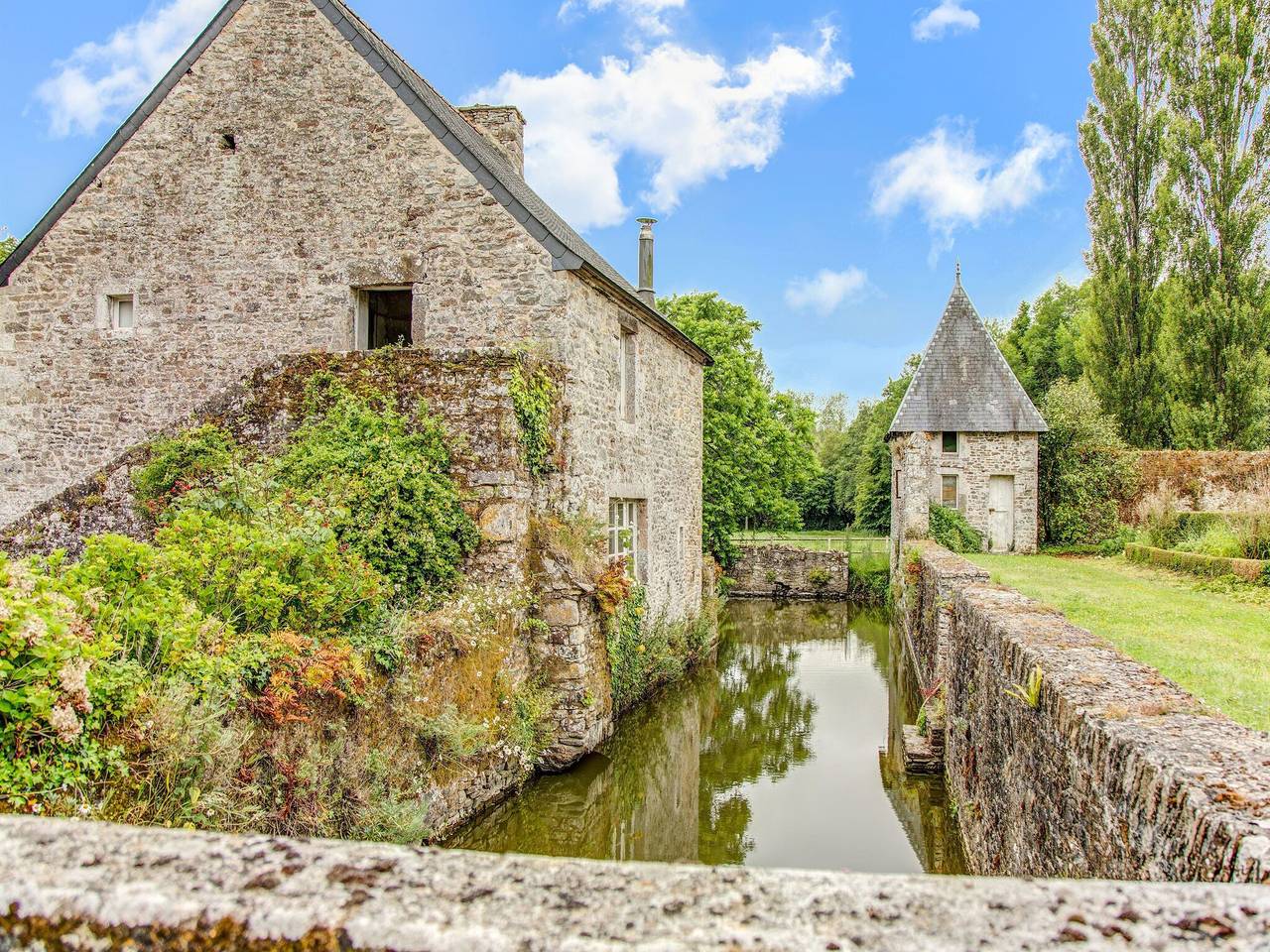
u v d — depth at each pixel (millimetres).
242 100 11227
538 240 10344
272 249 11141
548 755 8758
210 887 1493
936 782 8805
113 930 1442
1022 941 1308
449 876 1536
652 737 11109
